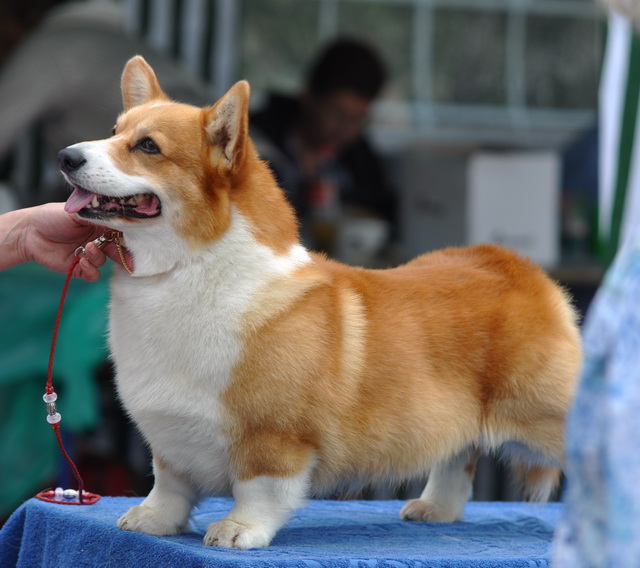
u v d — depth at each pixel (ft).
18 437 29.48
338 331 16.28
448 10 48.75
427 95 49.21
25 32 35.45
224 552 14.30
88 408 29.09
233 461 15.74
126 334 16.06
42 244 19.02
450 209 39.40
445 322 17.65
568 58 50.01
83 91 33.91
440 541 16.96
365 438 16.57
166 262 15.89
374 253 38.73
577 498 8.98
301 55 47.47
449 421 17.44
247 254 15.92
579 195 43.32
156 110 16.93
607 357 8.70
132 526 15.97
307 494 16.21
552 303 18.92
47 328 29.35
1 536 18.66
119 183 15.80
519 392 17.94
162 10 41.29
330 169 40.42
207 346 15.43
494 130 48.70
